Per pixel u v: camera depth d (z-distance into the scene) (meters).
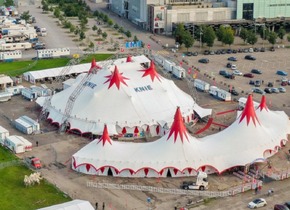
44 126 181.00
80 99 181.50
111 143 152.75
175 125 151.12
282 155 162.12
